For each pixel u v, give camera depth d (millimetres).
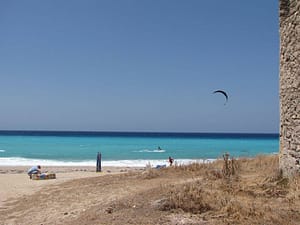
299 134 12023
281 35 13227
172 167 20438
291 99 12539
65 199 14781
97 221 9961
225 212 9578
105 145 92250
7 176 27109
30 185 20688
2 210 14141
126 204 11219
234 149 78938
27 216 12734
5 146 84625
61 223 10898
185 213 9766
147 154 63906
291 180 12086
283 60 13078
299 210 9477
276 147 87812
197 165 20109
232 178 14266
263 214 9203
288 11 12820
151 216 9711
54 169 37969
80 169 38219
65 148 78750
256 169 17141
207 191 11469
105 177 19953
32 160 50875
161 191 12172
